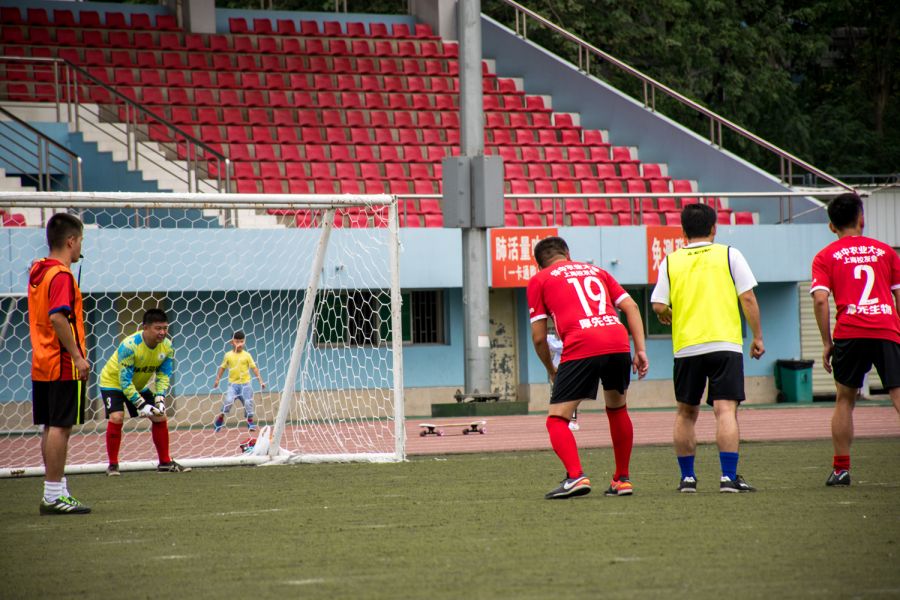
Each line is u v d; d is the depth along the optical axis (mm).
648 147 60938
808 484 20375
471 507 17969
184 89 57281
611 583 11539
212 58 60938
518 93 63125
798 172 80250
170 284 44594
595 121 62812
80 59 57844
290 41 64062
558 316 18750
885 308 19641
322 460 28016
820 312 20000
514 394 53906
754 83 76125
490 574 12172
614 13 73062
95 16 62281
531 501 18531
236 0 76750
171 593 11688
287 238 46281
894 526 14992
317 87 61219
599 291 18812
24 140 48938
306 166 54531
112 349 45094
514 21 72375
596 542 14055
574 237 50688
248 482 23344
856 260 19828
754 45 76625
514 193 55781
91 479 24906
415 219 52312
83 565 13586
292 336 48062
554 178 57125
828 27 86312
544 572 12203
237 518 17500
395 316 28641
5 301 42188
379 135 58312
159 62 59906
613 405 18875
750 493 18766
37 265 18672
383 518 16953
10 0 61938
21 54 56688
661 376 54031
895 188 58281
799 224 53500
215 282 45188
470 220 45312
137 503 20078
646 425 39906
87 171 49625
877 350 19578
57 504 18656
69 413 18734
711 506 17125
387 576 12234
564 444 18766
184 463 27266
